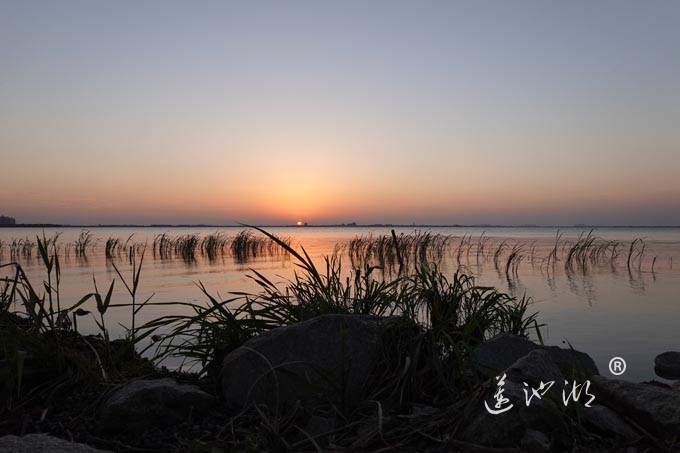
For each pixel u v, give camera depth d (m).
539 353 3.63
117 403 3.13
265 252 32.47
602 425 3.05
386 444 2.88
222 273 17.64
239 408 3.54
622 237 69.38
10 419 3.19
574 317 9.11
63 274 17.05
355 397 3.48
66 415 3.30
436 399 3.60
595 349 6.79
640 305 10.43
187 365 5.57
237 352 3.80
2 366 3.45
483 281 15.02
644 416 3.08
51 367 3.75
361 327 3.78
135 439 3.03
